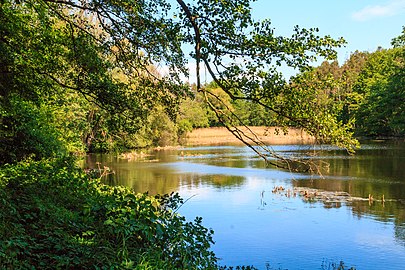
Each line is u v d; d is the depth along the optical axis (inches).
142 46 271.3
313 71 223.5
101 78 314.0
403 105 1872.5
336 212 642.8
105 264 173.5
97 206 217.6
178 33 239.1
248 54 215.9
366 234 525.3
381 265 417.1
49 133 618.5
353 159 1307.8
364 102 2245.3
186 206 703.7
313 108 231.0
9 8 369.4
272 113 243.0
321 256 446.3
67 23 311.4
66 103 770.2
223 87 224.1
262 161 1464.1
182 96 304.7
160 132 2058.3
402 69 1857.8
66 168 370.0
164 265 183.8
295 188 864.3
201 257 214.7
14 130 477.1
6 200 219.5
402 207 665.6
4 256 151.6
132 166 1315.2
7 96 389.7
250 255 449.7
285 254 451.8
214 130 2962.6
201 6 209.6
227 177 1067.3
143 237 207.3
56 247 174.1
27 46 341.7
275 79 222.2
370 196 722.2
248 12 208.8
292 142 2166.6
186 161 1491.1
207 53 219.5
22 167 350.9
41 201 237.0
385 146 1729.8
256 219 608.7
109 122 332.8
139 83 311.7
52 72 340.5
